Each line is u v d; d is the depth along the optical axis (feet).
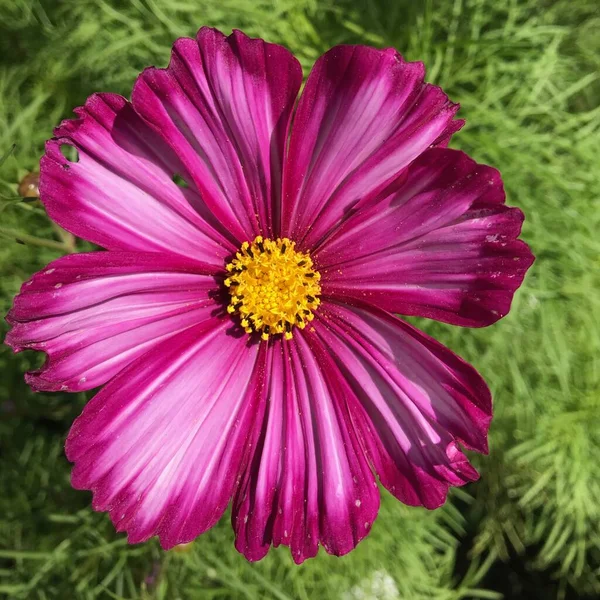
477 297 0.28
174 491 0.29
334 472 0.31
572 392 0.56
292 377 0.32
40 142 0.53
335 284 0.32
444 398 0.29
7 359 0.58
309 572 0.56
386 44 0.51
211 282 0.31
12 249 0.53
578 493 0.55
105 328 0.27
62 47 0.52
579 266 0.51
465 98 0.51
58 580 0.59
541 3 0.57
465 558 0.72
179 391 0.29
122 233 0.28
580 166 0.54
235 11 0.48
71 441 0.26
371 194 0.30
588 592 0.69
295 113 0.32
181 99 0.27
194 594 0.55
